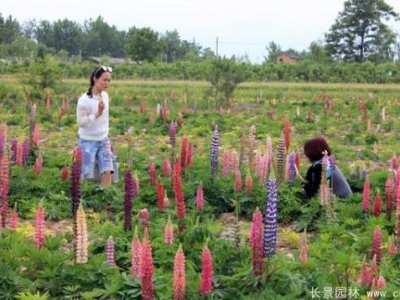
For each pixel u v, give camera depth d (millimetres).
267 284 5750
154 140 17328
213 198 9695
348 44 90312
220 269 6250
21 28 134875
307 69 61281
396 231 7285
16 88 30156
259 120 21734
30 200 9500
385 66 62312
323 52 83438
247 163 11703
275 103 30594
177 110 25562
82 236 6055
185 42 129375
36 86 26672
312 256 6871
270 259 5934
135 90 39844
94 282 5992
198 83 50469
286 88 47812
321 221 8672
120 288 5777
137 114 23031
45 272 5961
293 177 9984
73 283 5961
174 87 44656
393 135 18891
